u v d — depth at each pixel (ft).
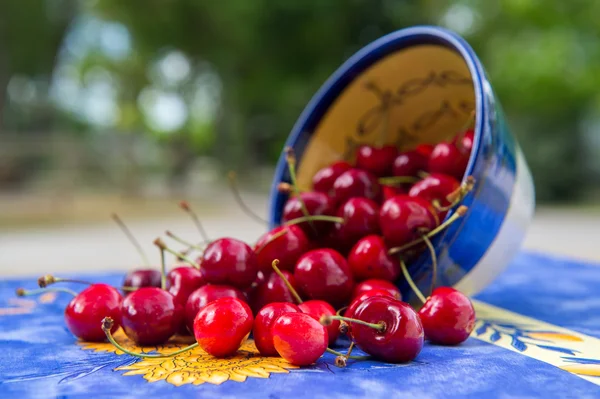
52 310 1.53
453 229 1.29
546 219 5.31
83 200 7.43
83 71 13.34
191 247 1.43
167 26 8.45
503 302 1.59
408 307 1.13
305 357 1.09
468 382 1.03
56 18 9.95
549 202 7.87
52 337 1.30
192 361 1.13
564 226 4.57
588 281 1.85
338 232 1.43
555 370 1.08
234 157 9.54
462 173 1.44
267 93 9.26
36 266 2.57
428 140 1.75
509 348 1.21
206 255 1.27
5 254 3.04
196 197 8.22
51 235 4.03
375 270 1.31
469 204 1.29
